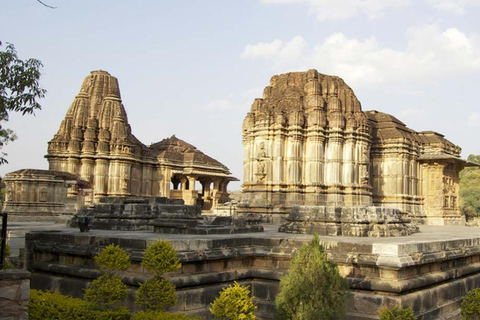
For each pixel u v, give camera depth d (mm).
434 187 46875
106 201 23719
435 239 18797
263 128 38875
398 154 44875
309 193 38375
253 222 22984
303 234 20781
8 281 10906
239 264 16859
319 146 38906
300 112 39094
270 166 38406
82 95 67000
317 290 13258
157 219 19500
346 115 41094
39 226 32281
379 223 20688
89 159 62312
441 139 50469
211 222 20750
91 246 16141
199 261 15266
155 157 70125
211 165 74875
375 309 14680
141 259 14453
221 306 13242
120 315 13281
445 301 16984
